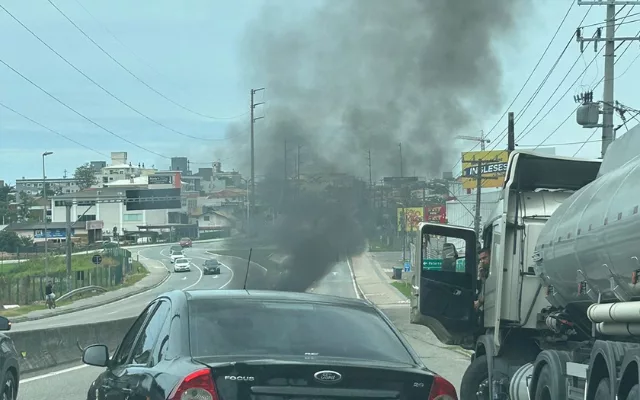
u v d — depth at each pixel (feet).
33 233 424.05
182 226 462.60
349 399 16.98
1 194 575.79
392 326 20.40
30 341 61.21
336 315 19.89
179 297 20.16
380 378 17.30
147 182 507.30
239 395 16.42
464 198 184.34
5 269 279.49
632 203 24.80
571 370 30.04
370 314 20.52
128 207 287.69
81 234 440.04
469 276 43.80
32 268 278.26
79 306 184.65
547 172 40.96
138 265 308.60
